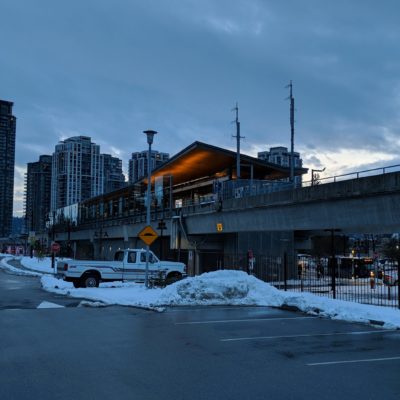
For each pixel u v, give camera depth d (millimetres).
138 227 65750
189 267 48906
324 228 30609
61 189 175250
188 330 12664
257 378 7867
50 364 8609
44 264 60281
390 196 25156
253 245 44062
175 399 6645
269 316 15781
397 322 14055
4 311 16031
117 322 13836
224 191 46594
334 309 16078
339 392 7125
